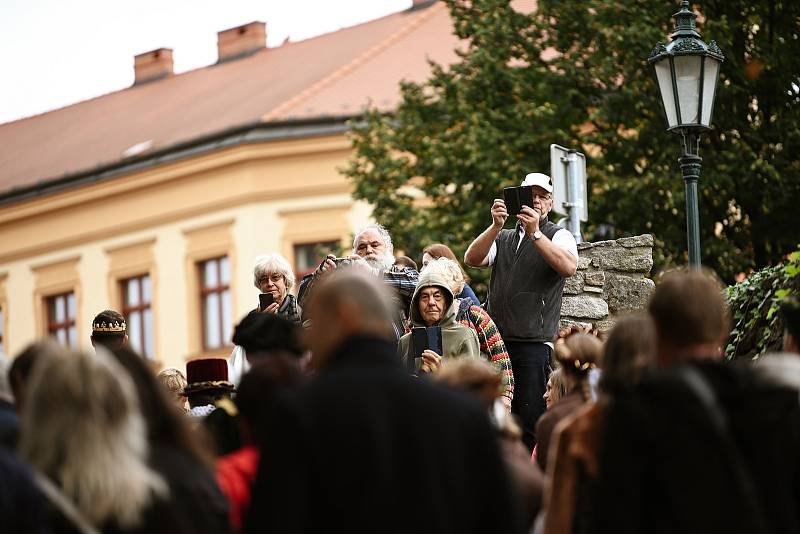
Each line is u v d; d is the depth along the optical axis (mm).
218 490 5348
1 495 4781
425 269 10578
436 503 4887
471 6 29016
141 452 5164
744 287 12820
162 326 41562
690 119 12359
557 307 11453
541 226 11406
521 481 6246
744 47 26500
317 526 4824
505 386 10719
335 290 5137
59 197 43875
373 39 44781
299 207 39094
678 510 5008
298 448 4820
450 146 27516
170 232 41406
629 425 5102
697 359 5293
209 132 41219
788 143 26266
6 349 45594
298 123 39156
